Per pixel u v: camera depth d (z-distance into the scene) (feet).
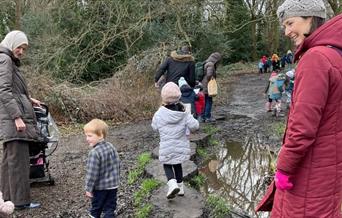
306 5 7.86
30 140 15.74
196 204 15.98
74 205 16.61
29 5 55.77
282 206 8.18
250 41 106.42
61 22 49.01
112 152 13.99
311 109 7.32
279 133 30.81
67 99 35.19
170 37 48.85
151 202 16.24
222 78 76.13
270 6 52.26
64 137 29.96
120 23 47.14
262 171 22.75
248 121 35.99
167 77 27.09
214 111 41.93
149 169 20.07
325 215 7.70
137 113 37.22
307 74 7.43
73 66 45.29
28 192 16.06
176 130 15.81
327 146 7.59
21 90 15.70
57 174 20.65
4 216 11.63
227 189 20.22
